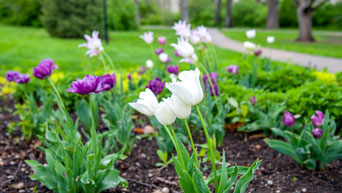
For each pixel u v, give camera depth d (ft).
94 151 7.00
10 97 17.35
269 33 76.74
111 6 80.89
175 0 142.72
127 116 10.41
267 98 11.70
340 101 10.53
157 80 8.79
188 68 17.42
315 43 51.26
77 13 48.75
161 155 9.23
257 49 15.74
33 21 85.61
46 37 54.95
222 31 88.02
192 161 5.25
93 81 6.07
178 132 10.07
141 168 9.42
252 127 10.80
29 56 33.73
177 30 11.53
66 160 7.06
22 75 11.10
